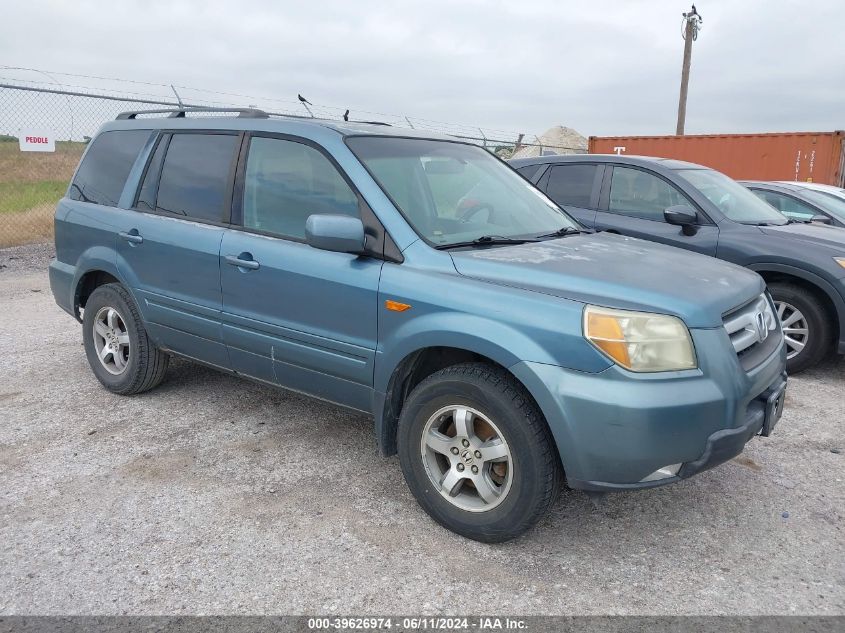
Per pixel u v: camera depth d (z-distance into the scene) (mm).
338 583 2883
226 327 4047
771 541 3279
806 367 5848
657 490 3766
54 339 6430
